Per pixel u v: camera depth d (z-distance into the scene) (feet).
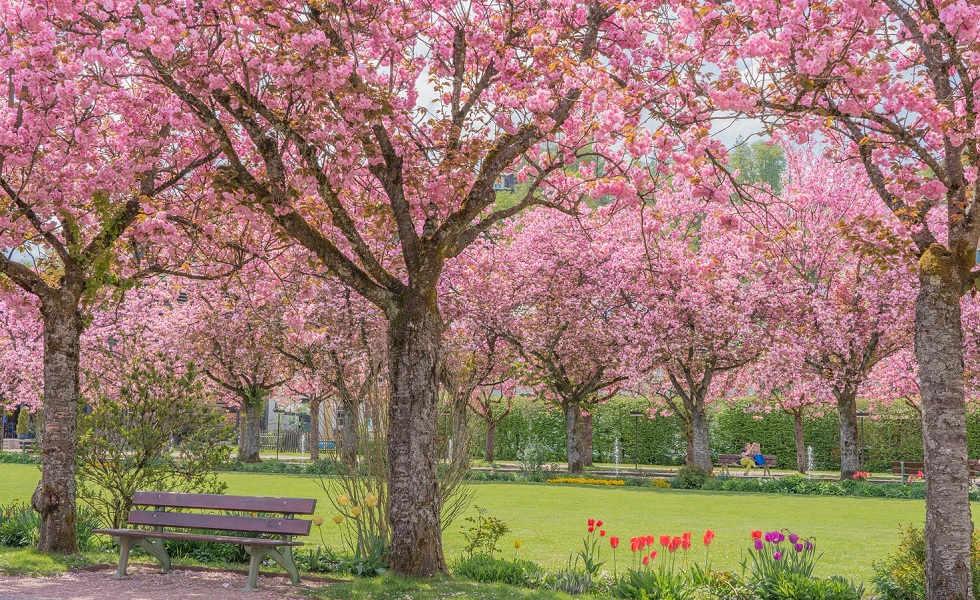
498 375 105.29
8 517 41.70
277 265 53.67
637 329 97.30
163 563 33.81
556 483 98.02
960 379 26.99
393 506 32.37
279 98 34.83
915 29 27.02
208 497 32.68
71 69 30.55
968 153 27.55
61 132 38.17
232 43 32.63
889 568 31.17
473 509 66.69
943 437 26.63
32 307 42.75
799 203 38.37
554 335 103.71
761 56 27.20
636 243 99.96
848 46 25.67
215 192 34.42
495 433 135.44
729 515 64.08
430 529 32.32
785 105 27.25
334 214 33.12
